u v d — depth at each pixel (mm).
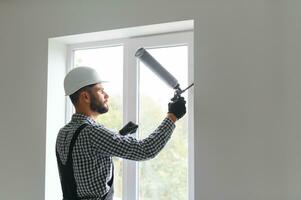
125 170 1982
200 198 1605
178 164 1854
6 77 2215
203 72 1633
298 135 1446
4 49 2234
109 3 1907
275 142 1483
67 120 2186
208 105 1615
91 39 2104
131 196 1950
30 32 2152
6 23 2240
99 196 1493
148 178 1931
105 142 1447
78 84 1577
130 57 2018
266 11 1529
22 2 2191
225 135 1575
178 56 1897
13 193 2143
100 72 2139
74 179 1503
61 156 1564
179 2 1713
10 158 2168
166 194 1877
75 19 2006
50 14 2092
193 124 1762
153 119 1941
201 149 1617
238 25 1577
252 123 1528
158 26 1808
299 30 1468
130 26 1837
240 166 1540
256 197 1505
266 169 1493
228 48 1592
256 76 1533
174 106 1550
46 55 2094
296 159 1444
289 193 1448
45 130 2072
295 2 1481
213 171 1589
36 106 2109
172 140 1873
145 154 1442
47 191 2061
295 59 1469
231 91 1575
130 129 1665
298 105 1453
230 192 1552
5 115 2201
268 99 1506
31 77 2135
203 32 1644
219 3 1619
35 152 2092
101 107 1620
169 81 1619
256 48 1539
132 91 1992
